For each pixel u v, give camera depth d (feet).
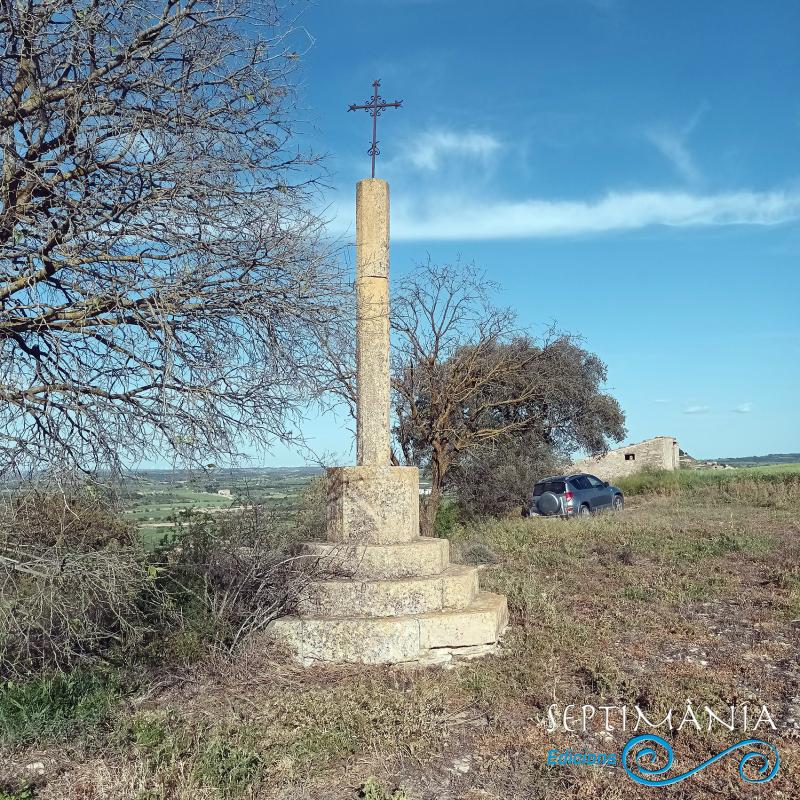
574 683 19.61
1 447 14.24
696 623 25.12
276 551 23.94
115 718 16.34
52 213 15.55
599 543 42.37
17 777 13.92
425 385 50.65
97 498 17.15
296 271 16.83
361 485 23.80
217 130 16.17
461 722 17.08
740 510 63.21
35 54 14.90
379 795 13.32
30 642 18.16
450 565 25.55
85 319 14.70
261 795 13.48
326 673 20.27
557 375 60.95
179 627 21.33
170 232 15.44
